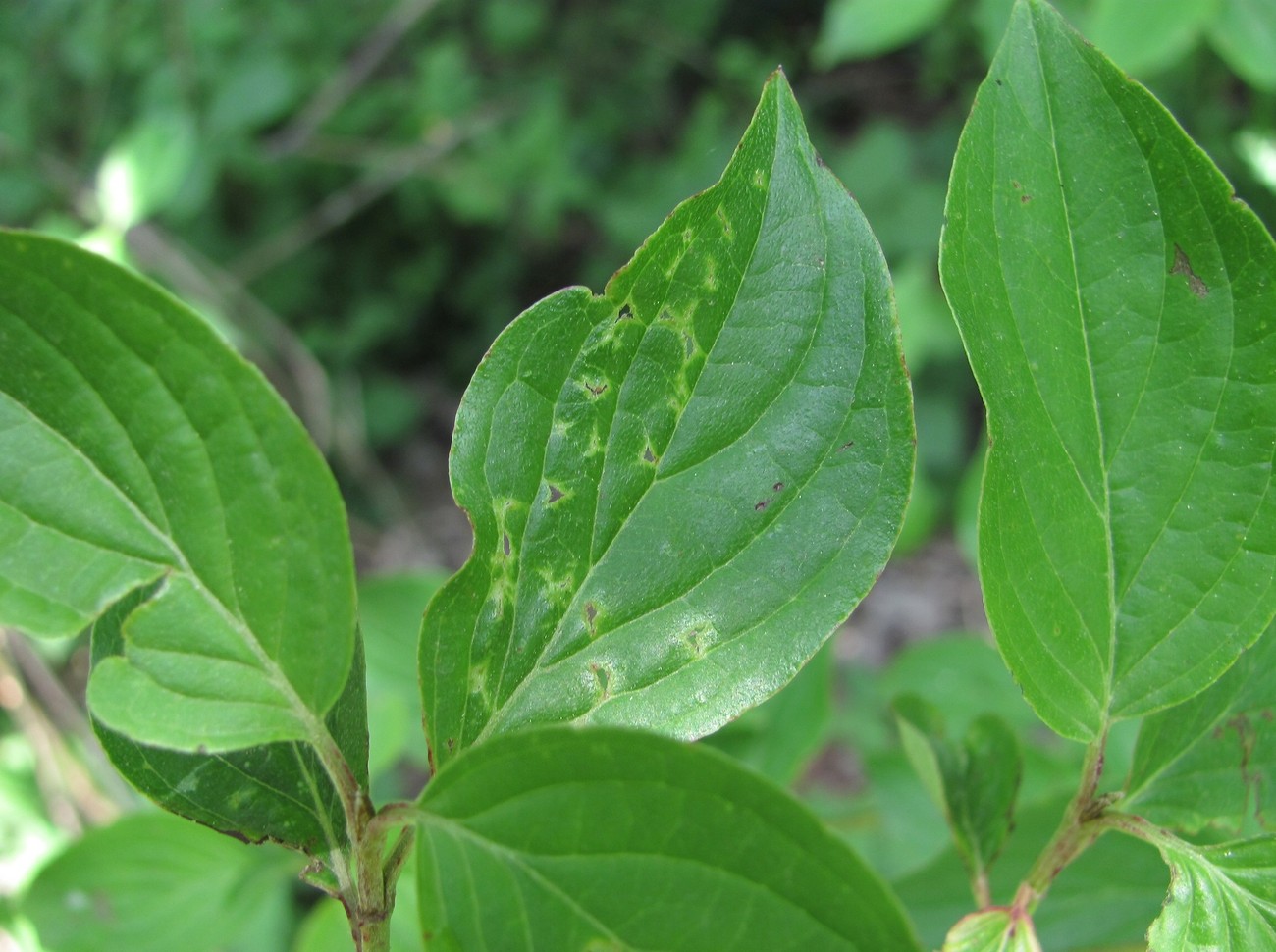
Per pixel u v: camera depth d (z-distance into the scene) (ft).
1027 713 1.45
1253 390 0.65
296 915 1.86
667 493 0.63
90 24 3.53
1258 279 0.64
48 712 1.68
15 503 0.57
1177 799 0.71
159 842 1.09
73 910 1.07
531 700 0.62
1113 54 1.53
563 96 4.60
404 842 0.62
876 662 3.49
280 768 0.63
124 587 0.57
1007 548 0.63
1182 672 0.66
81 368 0.56
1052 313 0.65
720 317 0.63
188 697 0.57
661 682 0.62
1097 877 0.86
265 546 0.57
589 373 0.63
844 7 1.97
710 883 0.53
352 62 4.19
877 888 0.51
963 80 4.37
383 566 3.85
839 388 0.63
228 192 3.98
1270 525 0.65
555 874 0.54
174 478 0.57
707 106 4.34
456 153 4.13
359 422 4.07
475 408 0.62
